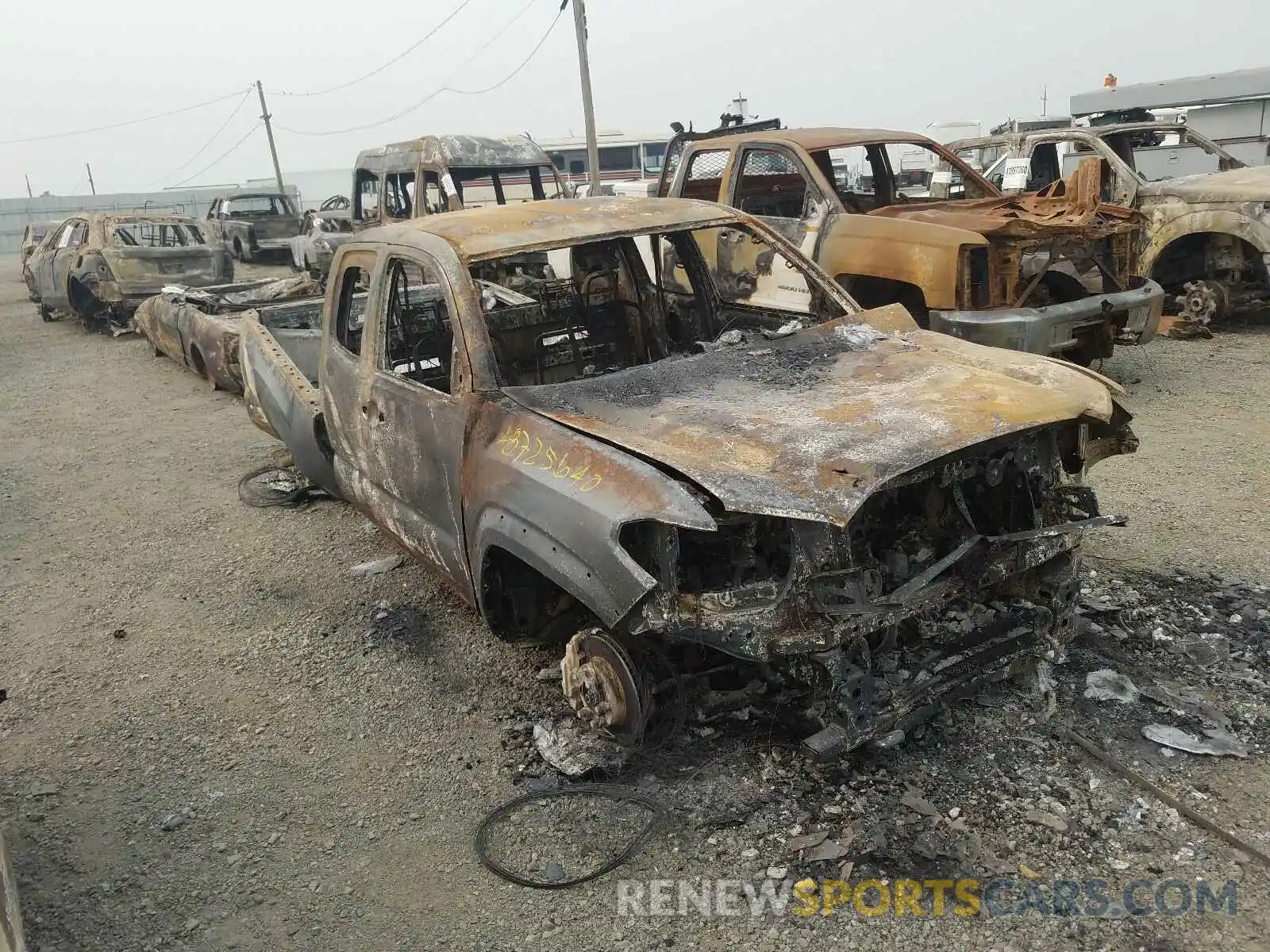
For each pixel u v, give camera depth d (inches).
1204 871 101.7
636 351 195.9
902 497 127.3
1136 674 136.6
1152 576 163.8
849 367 140.9
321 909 107.7
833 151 309.3
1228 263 341.4
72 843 122.0
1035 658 129.9
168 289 417.4
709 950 97.3
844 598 108.0
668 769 124.6
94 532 231.0
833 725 112.9
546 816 119.0
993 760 121.0
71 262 526.6
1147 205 349.7
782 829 112.5
